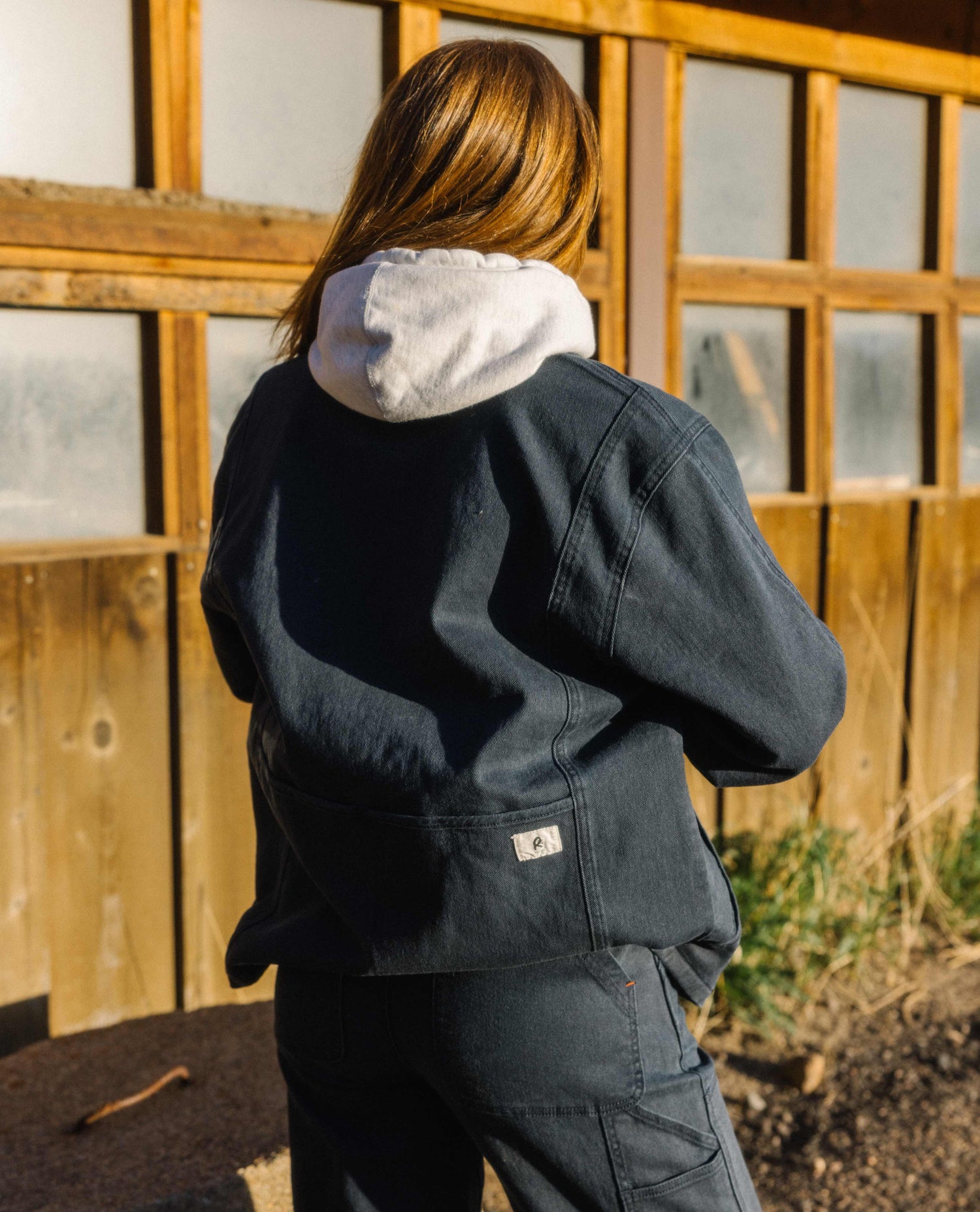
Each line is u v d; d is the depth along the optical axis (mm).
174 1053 2115
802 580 3113
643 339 2740
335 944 993
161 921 2311
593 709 937
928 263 3293
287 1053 1122
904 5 3061
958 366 3340
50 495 2174
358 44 2375
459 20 2480
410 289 921
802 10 2885
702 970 1115
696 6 2725
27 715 2125
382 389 925
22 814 2131
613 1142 982
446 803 897
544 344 906
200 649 2287
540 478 906
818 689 945
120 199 2105
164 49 2131
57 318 2148
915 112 3229
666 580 899
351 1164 1070
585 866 922
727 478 928
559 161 1008
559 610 909
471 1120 992
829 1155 2262
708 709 933
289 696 961
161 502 2244
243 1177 1738
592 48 2635
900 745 3367
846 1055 2602
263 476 1056
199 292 2223
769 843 3066
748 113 2936
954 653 3453
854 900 3092
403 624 942
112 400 2219
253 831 2385
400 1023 989
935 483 3346
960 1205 2113
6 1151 1790
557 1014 959
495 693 910
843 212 3139
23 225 2016
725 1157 1040
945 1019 2758
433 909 911
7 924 2131
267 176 2305
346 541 987
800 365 3070
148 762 2268
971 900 3232
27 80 2055
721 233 2936
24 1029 2158
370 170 1043
